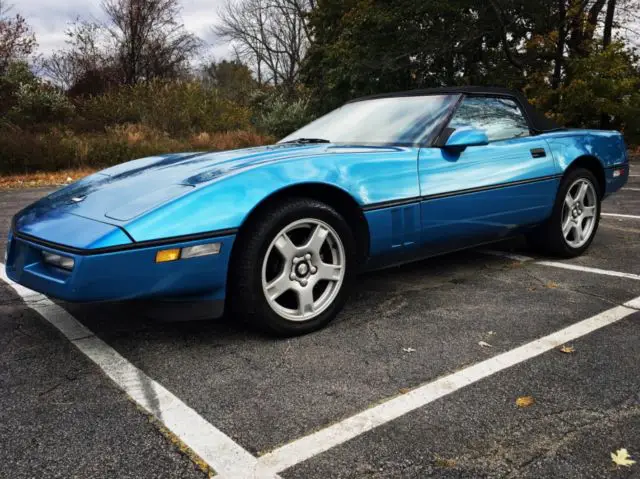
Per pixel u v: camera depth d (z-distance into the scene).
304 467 1.69
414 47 19.33
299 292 2.68
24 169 12.48
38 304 3.20
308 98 23.78
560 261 4.11
